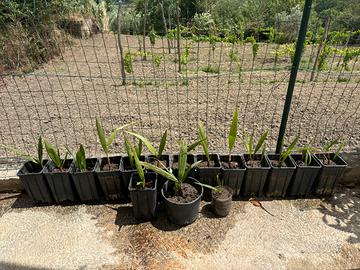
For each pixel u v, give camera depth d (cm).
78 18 823
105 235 198
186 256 183
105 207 222
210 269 175
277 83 493
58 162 210
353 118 348
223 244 191
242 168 217
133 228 203
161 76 551
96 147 286
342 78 514
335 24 578
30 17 547
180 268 176
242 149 273
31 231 202
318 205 221
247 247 189
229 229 201
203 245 190
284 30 650
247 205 222
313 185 227
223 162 226
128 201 227
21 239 196
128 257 183
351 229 201
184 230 201
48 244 193
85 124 340
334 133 308
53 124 343
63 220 210
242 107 387
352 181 243
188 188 205
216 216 212
